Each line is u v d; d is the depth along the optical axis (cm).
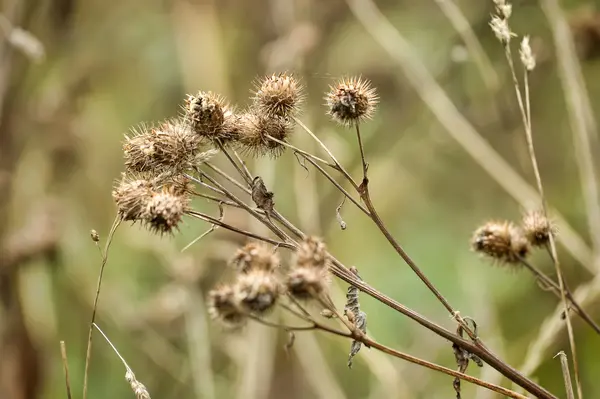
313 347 156
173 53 219
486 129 188
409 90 195
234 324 106
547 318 145
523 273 166
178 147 113
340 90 113
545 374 148
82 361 185
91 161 206
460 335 111
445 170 204
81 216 201
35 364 171
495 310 157
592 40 164
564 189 182
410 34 204
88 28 214
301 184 165
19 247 171
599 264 142
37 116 195
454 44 185
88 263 190
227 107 115
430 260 194
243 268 108
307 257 107
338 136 180
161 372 180
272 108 114
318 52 190
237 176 173
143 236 182
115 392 180
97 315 186
